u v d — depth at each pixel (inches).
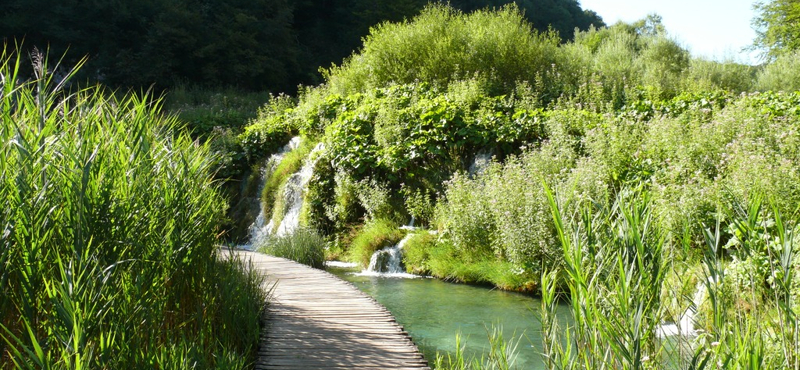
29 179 134.3
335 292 304.5
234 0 1579.7
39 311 129.6
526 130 513.3
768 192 284.2
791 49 1301.7
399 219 529.3
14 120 140.6
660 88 613.3
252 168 745.0
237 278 235.8
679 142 400.8
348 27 1774.1
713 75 853.8
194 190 204.7
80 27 1414.9
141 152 171.6
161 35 1392.7
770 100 477.7
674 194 322.7
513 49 685.9
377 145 577.0
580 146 464.1
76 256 126.2
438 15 759.7
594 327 107.6
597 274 110.4
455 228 424.8
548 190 111.5
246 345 201.6
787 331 103.3
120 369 129.9
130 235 153.1
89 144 150.9
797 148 361.1
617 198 116.7
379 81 739.4
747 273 120.3
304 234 515.8
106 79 1406.3
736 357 99.7
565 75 654.5
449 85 633.6
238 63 1456.7
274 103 886.4
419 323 290.7
